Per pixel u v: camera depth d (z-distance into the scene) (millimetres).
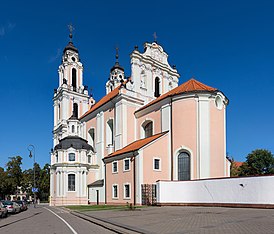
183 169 39844
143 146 39250
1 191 91625
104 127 57125
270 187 25406
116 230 14797
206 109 39688
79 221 21484
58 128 72688
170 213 23562
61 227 17422
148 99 54438
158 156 40375
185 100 40750
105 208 35000
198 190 31484
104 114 57469
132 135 51062
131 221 18625
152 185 38531
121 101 50719
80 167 56594
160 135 41344
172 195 33500
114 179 44562
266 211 22500
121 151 45094
